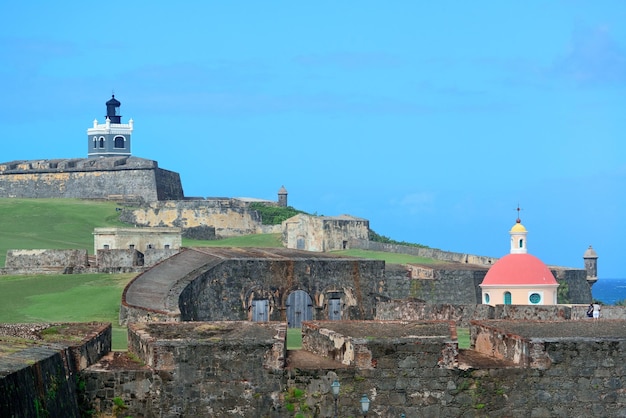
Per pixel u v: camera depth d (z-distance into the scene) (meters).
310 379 80.19
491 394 81.38
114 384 78.69
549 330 91.12
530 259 171.12
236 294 143.00
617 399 81.94
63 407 72.69
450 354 81.12
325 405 80.00
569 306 130.25
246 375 79.75
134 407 78.69
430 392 80.75
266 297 145.00
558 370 81.88
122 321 120.00
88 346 81.62
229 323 95.56
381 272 154.50
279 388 79.94
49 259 166.38
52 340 82.56
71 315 126.44
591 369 82.06
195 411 79.19
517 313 130.62
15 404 61.81
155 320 115.25
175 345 79.56
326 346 85.75
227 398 79.50
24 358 69.38
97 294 141.38
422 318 138.38
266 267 145.62
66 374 75.00
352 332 90.44
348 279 152.12
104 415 78.31
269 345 80.06
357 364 80.50
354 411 80.06
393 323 93.69
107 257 171.12
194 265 143.12
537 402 81.56
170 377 79.12
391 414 80.38
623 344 82.25
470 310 132.62
